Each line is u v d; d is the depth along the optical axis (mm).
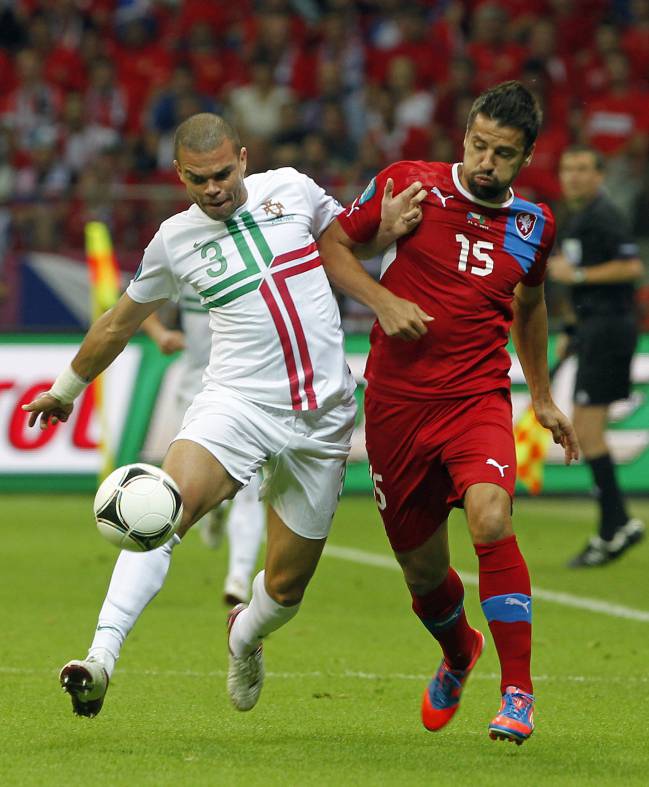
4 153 62500
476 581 34188
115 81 70062
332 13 70625
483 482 16531
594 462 35625
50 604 29703
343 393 17641
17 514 47656
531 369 18781
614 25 69938
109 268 44094
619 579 34312
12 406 49906
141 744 16875
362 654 24422
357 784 14773
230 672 18344
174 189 53375
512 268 17547
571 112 62438
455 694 18156
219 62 70500
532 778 15219
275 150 61375
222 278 17234
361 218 17641
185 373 29188
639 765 16062
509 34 67562
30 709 19078
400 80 65250
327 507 17672
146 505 15695
